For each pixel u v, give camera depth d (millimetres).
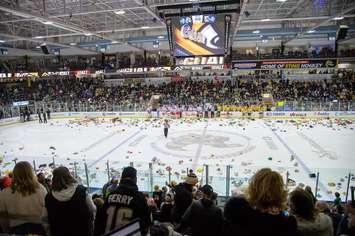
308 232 2803
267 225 2420
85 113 34000
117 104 33281
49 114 33000
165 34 33531
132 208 3158
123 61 40750
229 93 35375
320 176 10867
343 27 21641
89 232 3270
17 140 22172
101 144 19969
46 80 43875
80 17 25844
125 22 28766
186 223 3545
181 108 31516
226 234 2586
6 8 15633
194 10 20234
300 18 21047
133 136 22219
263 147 18156
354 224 2998
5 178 5727
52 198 3111
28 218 3490
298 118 29250
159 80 41062
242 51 39156
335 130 23047
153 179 10609
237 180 10289
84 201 3178
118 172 11133
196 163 15047
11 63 42281
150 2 20172
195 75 39938
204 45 17969
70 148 19109
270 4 22922
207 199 3523
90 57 43469
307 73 37312
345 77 36000
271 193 2469
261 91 35188
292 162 15031
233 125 25953
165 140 20547
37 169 12508
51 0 20406
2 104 33812
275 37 34938
